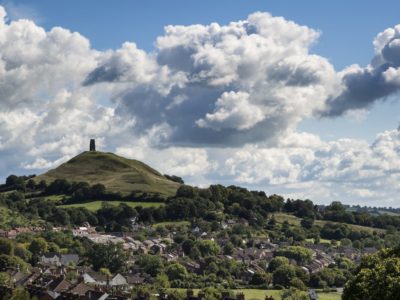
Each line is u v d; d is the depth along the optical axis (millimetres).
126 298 185875
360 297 132875
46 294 199250
